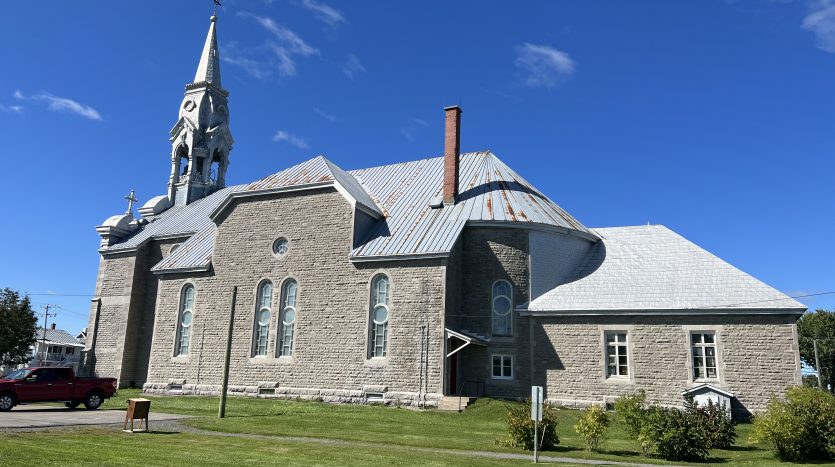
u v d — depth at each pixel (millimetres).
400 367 29766
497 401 27906
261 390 32938
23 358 52250
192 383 35125
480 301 31703
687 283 29203
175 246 45719
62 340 89812
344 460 14844
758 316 26844
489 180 35812
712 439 19969
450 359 30547
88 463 13086
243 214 36344
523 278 31562
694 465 16359
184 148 53719
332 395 30984
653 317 28453
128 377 43656
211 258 36688
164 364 36406
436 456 16141
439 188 36312
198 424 21922
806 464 16719
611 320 29172
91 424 20719
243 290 35125
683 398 26938
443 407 28016
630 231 34156
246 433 20188
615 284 30625
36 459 13250
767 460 17562
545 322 30406
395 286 30922
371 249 32094
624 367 28625
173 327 36781
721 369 26922
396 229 33250
